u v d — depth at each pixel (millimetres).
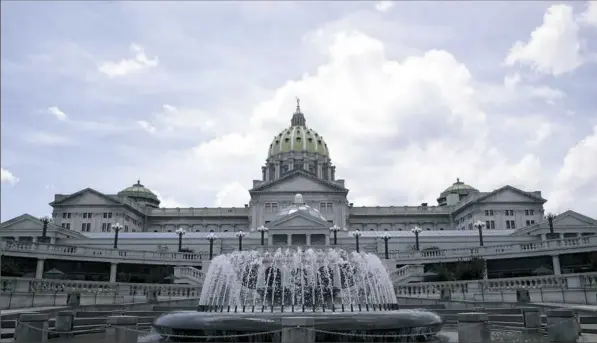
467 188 141875
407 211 128875
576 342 17922
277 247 68375
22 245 53812
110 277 59594
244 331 17391
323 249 69750
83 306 29312
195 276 51594
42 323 18922
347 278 38125
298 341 15945
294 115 163125
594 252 51656
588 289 30531
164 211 130875
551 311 18516
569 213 83625
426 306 32438
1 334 20469
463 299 37875
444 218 127375
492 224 109312
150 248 85250
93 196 113312
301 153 148500
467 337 17672
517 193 110375
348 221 125438
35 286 32500
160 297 39188
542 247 55531
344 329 17266
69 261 60062
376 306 31422
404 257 62219
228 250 83812
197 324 17781
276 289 36969
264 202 117875
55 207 113188
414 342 18359
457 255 60312
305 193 117875
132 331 17766
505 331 22266
